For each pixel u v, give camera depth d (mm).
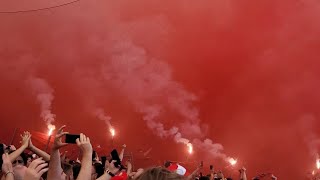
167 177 2129
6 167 3705
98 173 5812
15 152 4551
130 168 7301
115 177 4973
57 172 4125
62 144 4059
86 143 3840
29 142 4812
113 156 5820
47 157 4875
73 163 6844
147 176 2154
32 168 3203
